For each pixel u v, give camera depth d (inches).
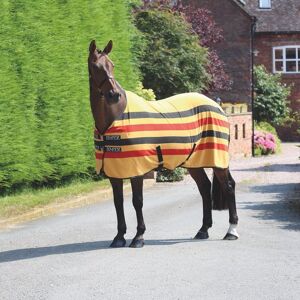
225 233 390.0
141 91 732.0
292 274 289.1
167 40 912.3
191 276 285.4
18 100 514.3
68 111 581.9
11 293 265.9
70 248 350.6
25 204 490.6
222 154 368.8
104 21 645.3
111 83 327.3
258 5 1567.4
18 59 515.2
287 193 581.0
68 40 580.7
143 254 329.4
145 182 655.8
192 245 352.5
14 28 508.4
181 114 357.7
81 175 640.4
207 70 1101.7
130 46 703.7
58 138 571.2
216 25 1282.0
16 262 319.3
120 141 335.6
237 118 1027.3
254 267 301.3
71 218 457.7
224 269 297.4
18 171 518.6
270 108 1328.7
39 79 541.0
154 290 265.0
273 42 1540.4
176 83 904.9
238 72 1278.3
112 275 288.0
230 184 373.1
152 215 462.6
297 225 413.7
